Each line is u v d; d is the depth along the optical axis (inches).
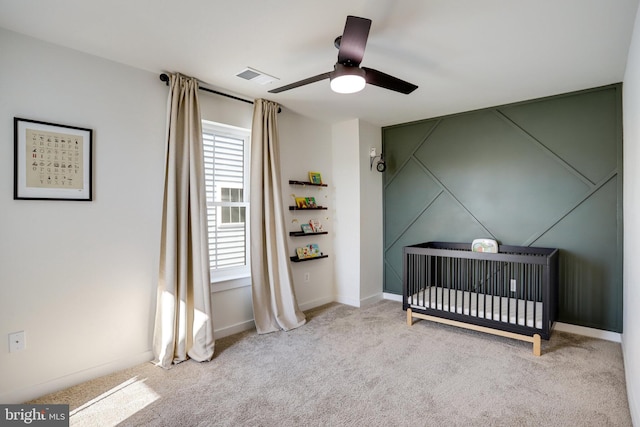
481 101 140.3
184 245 108.7
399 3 72.2
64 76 90.9
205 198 113.6
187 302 111.3
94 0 70.6
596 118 124.0
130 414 79.7
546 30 83.4
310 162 163.8
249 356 110.7
